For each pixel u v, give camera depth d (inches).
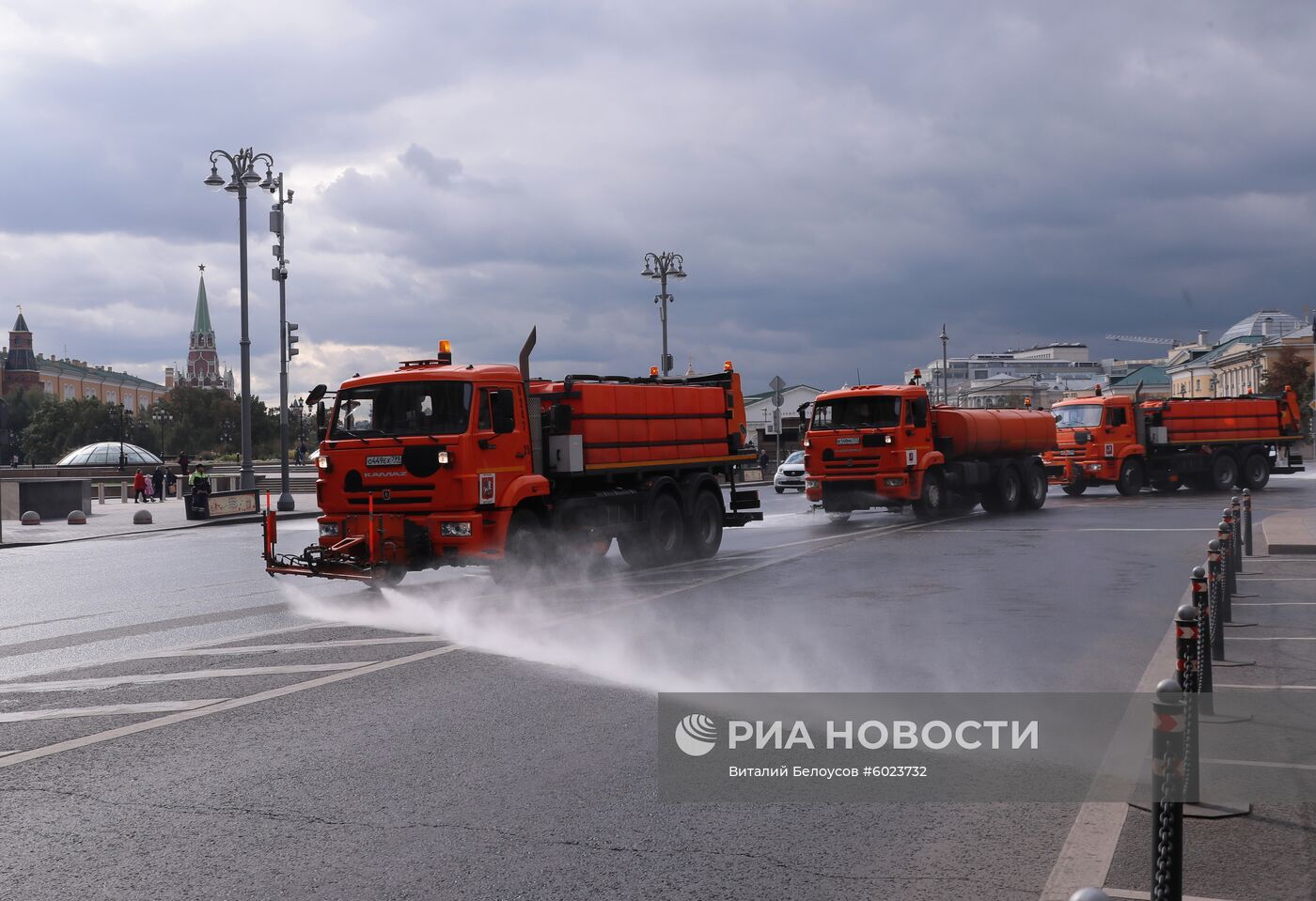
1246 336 4630.9
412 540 546.0
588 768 253.6
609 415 650.2
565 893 182.7
